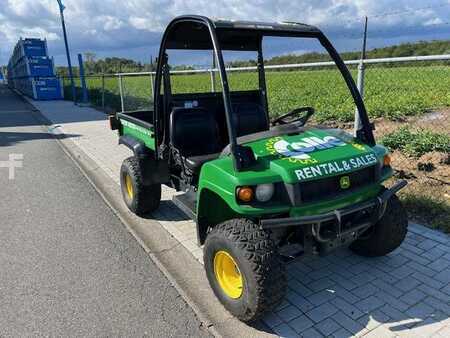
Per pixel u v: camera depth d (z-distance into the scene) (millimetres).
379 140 7086
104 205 5305
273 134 3133
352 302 3033
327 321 2838
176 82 12125
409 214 4355
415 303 2986
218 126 4223
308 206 2633
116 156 8023
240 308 2738
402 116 9773
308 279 3357
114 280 3492
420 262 3510
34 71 25016
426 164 5676
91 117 14453
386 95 12539
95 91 22703
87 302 3180
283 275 2594
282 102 12336
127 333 2809
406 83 15719
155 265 3729
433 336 2645
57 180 6461
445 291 3109
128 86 17984
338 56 3350
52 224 4711
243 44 4230
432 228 4066
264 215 2760
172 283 3418
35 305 3152
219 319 2928
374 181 2941
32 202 5461
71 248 4105
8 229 4590
